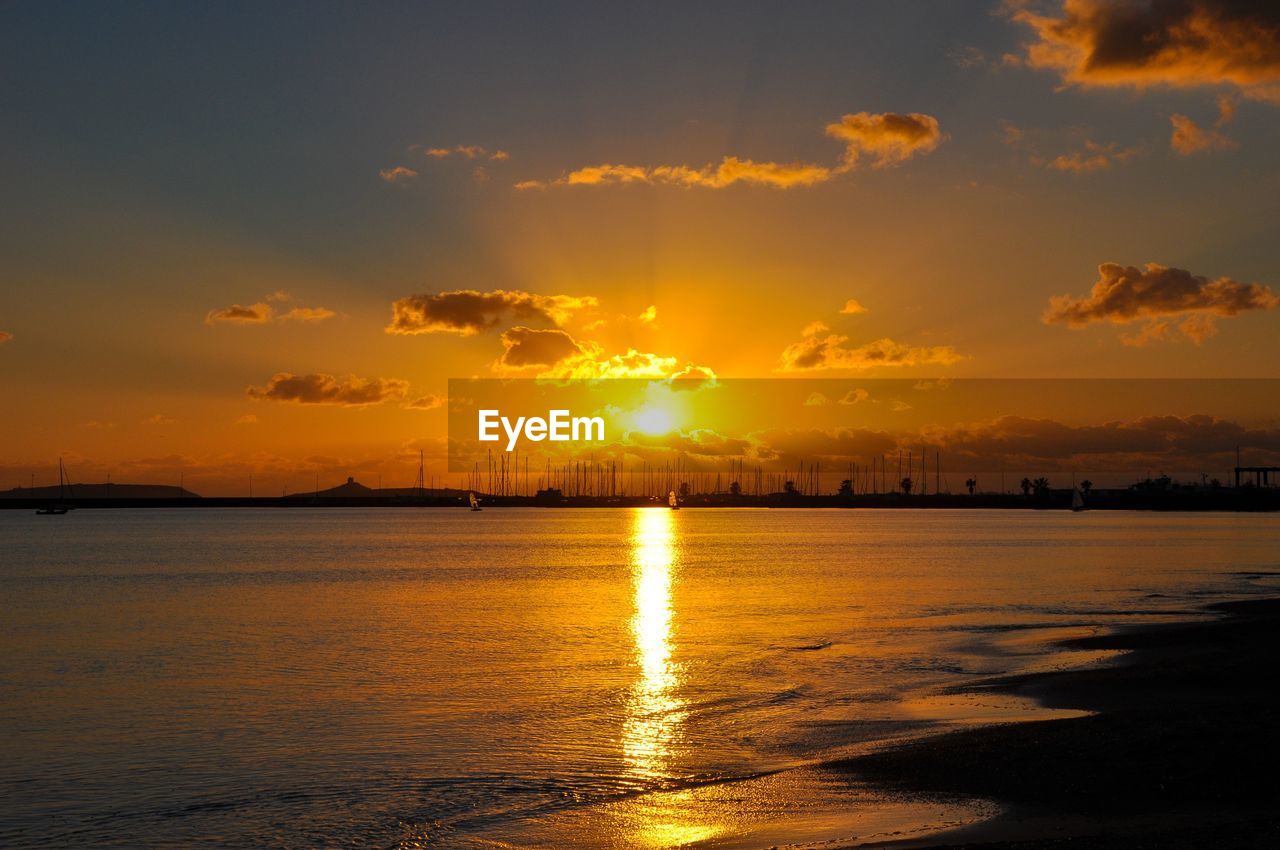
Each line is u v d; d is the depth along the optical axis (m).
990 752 25.56
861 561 128.75
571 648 52.88
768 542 192.00
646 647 52.81
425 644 55.38
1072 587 86.69
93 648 56.12
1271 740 24.62
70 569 122.75
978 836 19.70
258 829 23.91
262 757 30.62
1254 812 20.36
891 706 34.59
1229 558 126.62
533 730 32.97
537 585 95.50
